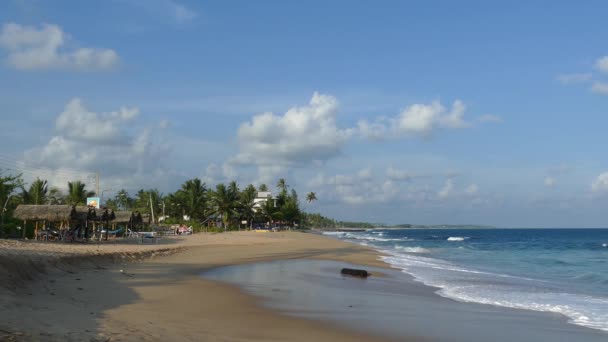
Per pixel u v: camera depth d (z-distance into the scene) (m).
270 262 30.62
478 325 12.73
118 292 14.95
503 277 25.59
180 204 98.75
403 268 28.92
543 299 17.67
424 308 15.02
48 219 35.47
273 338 9.88
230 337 9.58
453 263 35.34
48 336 7.68
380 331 11.43
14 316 8.87
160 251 31.95
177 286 17.44
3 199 40.84
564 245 77.44
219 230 86.94
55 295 12.93
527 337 11.62
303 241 61.25
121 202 115.81
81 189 62.88
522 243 87.19
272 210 108.94
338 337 10.53
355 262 32.25
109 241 42.34
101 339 8.02
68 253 22.67
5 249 21.23
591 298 18.30
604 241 100.00
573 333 12.18
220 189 92.50
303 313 13.16
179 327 10.06
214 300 14.59
